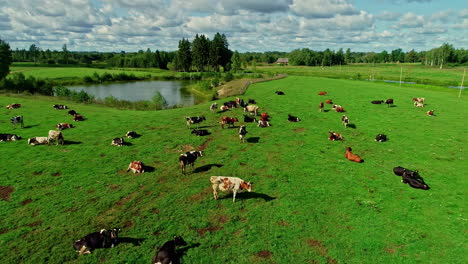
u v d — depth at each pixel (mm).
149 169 17828
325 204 14039
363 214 13242
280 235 11664
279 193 15062
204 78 111438
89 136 24375
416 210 13648
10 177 16203
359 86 54750
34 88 58250
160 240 11211
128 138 23906
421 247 11148
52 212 12914
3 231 11523
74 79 103000
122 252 10500
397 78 85062
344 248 11039
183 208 13484
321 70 126562
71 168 17703
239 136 24000
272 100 40531
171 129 26812
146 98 64250
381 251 10914
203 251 10664
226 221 12547
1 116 30219
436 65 162625
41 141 21828
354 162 19422
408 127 27781
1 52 62500
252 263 10164
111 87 87875
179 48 140875
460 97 44438
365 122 29609
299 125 28328
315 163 19094
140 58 181625
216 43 131875
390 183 16406
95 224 12125
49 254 10312
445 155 20609
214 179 14023
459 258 10562
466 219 12852
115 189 15172
